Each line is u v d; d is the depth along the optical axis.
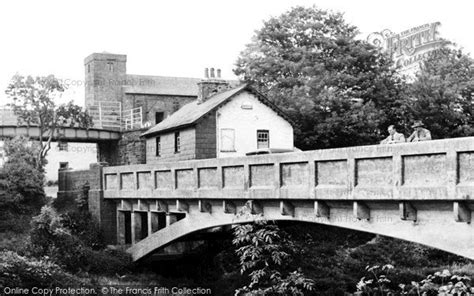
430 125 40.56
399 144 13.33
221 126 32.03
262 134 33.41
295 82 38.28
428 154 12.73
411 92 41.66
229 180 19.28
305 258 27.62
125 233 28.28
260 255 15.22
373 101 40.38
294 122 35.53
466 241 12.29
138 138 43.69
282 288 14.38
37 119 38.91
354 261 28.25
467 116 42.50
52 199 33.62
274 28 40.53
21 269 21.14
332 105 37.50
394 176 13.42
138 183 25.53
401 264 28.28
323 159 15.44
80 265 24.97
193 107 35.34
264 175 17.72
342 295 23.39
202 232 24.14
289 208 17.02
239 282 24.02
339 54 40.19
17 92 38.50
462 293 11.62
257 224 15.99
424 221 13.20
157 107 55.59
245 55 40.81
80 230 28.12
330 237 30.77
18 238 27.34
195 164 20.98
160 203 23.91
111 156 46.75
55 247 24.77
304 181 16.23
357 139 37.75
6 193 30.73
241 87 32.56
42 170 35.84
